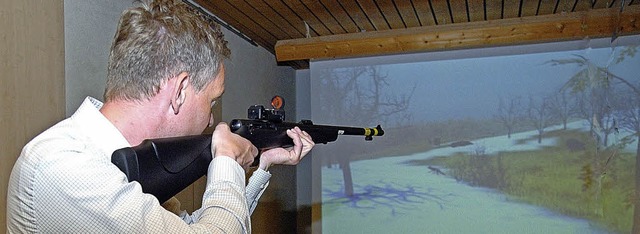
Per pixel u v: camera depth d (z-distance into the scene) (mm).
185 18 845
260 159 1146
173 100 826
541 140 3408
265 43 3582
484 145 3525
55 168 652
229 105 3027
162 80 805
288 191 4230
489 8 2797
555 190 3371
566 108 3359
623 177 3203
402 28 3197
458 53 3590
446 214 3586
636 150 3176
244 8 2719
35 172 659
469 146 3551
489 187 3504
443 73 3621
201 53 853
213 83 906
